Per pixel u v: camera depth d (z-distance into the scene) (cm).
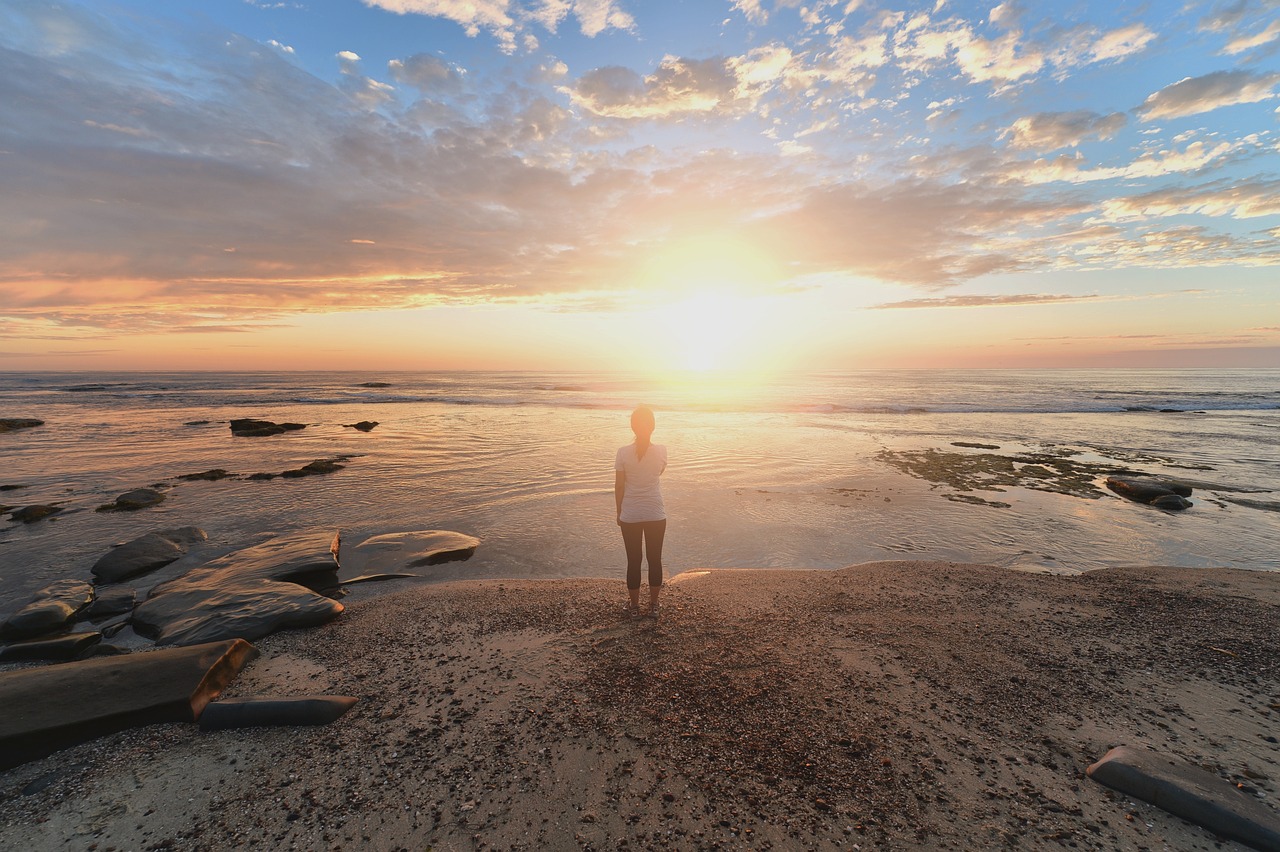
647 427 521
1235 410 3152
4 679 376
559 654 450
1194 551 795
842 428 2186
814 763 308
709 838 256
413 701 382
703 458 1491
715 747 323
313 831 262
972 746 324
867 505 1030
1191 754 316
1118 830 258
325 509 1016
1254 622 509
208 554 792
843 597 581
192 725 355
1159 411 3072
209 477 1291
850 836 255
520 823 266
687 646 462
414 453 1623
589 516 955
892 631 492
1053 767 305
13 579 699
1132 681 401
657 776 298
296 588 583
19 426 2317
